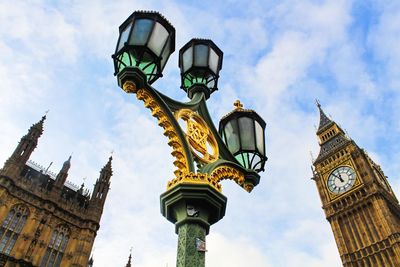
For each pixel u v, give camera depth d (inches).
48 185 1892.2
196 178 146.1
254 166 198.2
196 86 199.0
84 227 1834.4
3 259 1476.4
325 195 2898.6
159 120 158.1
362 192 2679.6
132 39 159.0
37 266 1557.6
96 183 2102.6
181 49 216.7
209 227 144.5
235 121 207.6
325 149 3250.5
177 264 129.0
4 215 1606.8
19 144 1866.4
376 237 2386.8
